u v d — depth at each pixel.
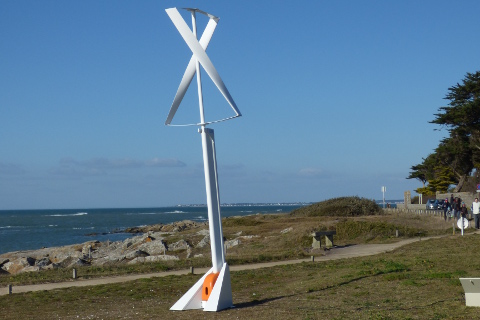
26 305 18.70
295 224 54.00
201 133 16.53
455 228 44.06
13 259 45.69
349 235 42.47
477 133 79.00
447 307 14.54
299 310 15.02
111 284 22.89
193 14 16.66
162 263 30.64
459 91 79.44
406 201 83.88
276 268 26.50
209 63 16.28
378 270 22.48
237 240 44.84
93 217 197.75
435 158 91.62
